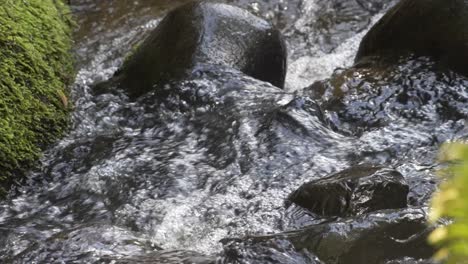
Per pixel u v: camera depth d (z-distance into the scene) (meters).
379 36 8.59
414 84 7.77
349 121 7.43
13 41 7.38
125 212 6.19
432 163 6.41
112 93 8.17
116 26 10.32
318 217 5.68
